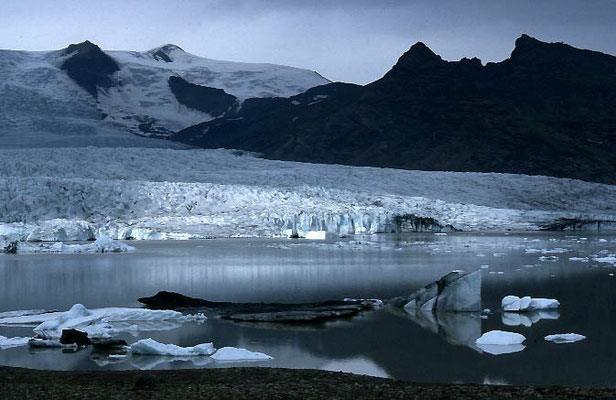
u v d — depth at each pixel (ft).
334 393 59.21
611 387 66.64
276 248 227.40
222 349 79.71
